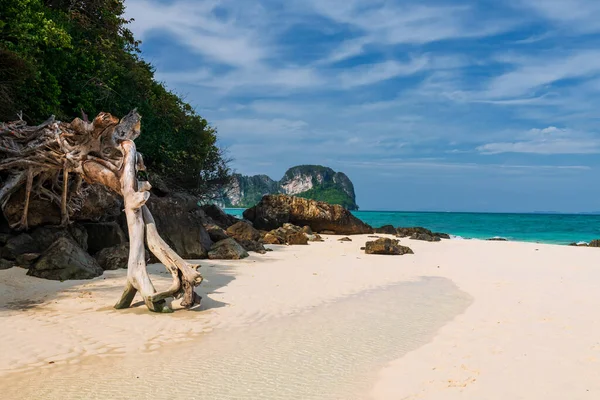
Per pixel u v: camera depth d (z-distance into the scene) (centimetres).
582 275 1758
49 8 2352
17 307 1052
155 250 1135
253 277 1568
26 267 1407
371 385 652
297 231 3406
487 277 1691
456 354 782
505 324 987
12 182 1495
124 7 3027
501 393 602
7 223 1595
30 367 703
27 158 1460
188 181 3850
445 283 1550
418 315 1093
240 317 1043
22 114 1734
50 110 1902
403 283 1540
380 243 2441
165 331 917
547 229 6481
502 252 2653
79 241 1656
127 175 1226
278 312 1099
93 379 661
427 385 640
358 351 813
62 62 2105
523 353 775
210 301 1186
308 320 1033
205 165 4053
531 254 2553
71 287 1266
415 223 8200
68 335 867
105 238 1739
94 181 1389
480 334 910
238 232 2753
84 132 1315
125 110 2642
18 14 1811
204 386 643
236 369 714
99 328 920
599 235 5309
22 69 1683
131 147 1283
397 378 674
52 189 1648
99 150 1342
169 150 3123
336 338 894
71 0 2648
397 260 2189
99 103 2469
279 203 3978
